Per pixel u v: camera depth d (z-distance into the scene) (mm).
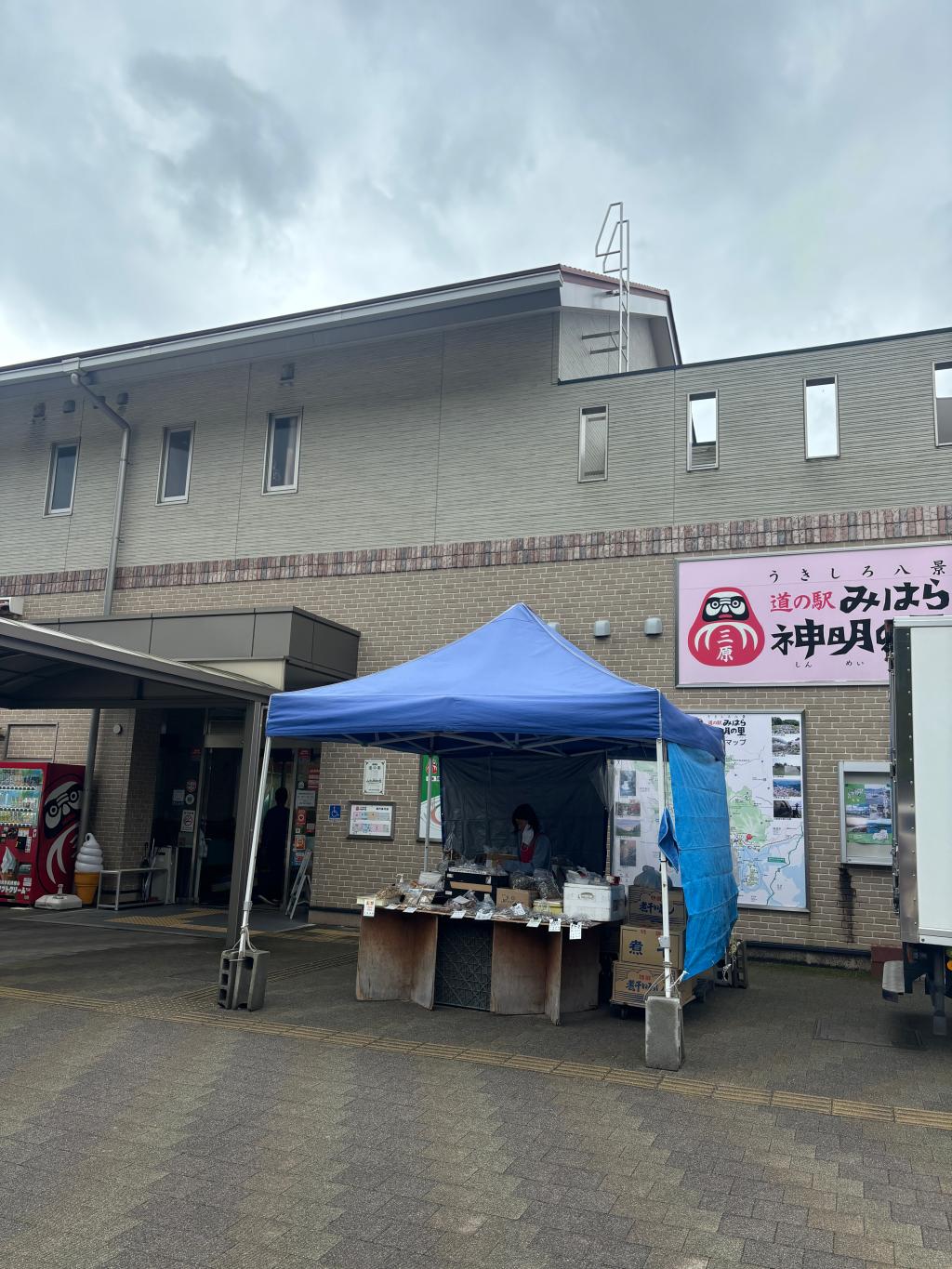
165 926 12469
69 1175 4340
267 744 8094
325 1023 7301
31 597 15539
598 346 14555
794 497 11367
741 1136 5023
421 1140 4867
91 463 15570
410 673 8234
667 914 6680
